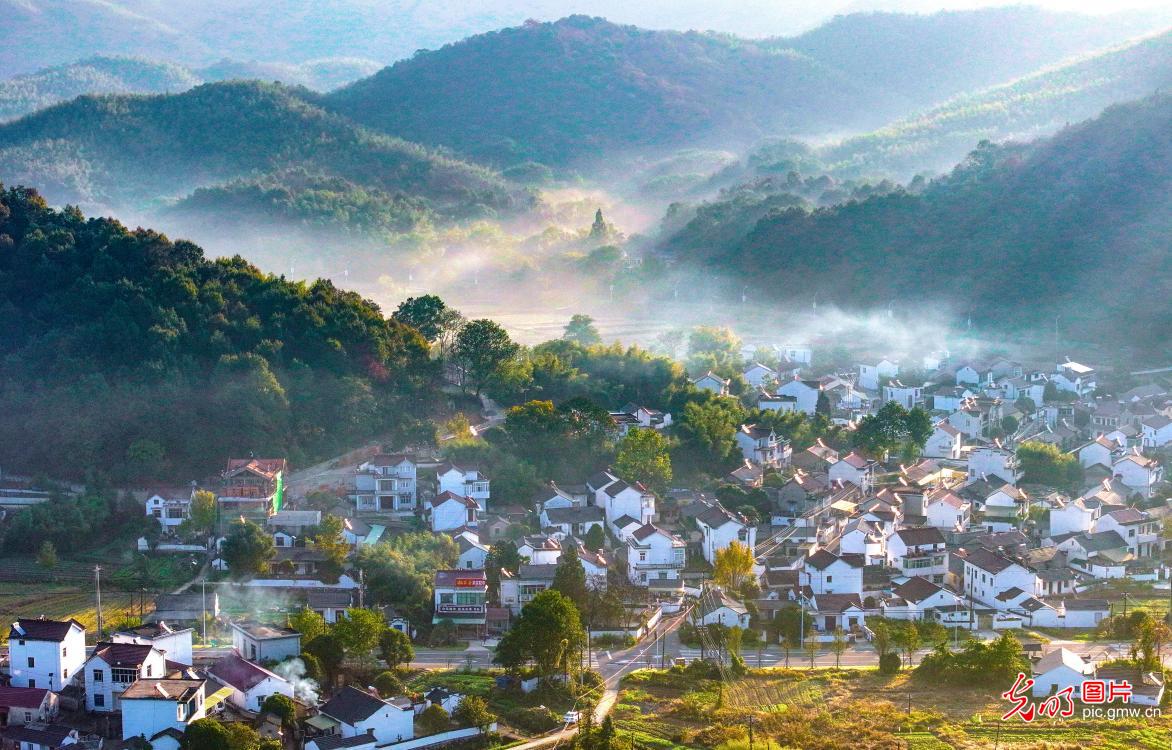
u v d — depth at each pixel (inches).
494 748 5723.4
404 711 5757.9
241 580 7637.8
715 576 7706.7
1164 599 7760.8
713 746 5782.5
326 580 7578.7
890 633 7003.0
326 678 6323.8
